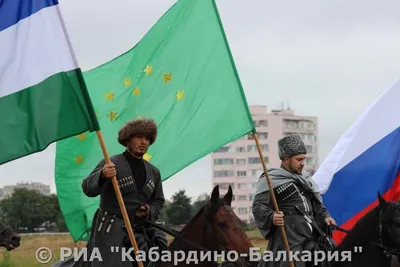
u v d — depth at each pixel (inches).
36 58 401.7
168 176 465.1
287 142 461.4
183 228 410.0
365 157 533.3
